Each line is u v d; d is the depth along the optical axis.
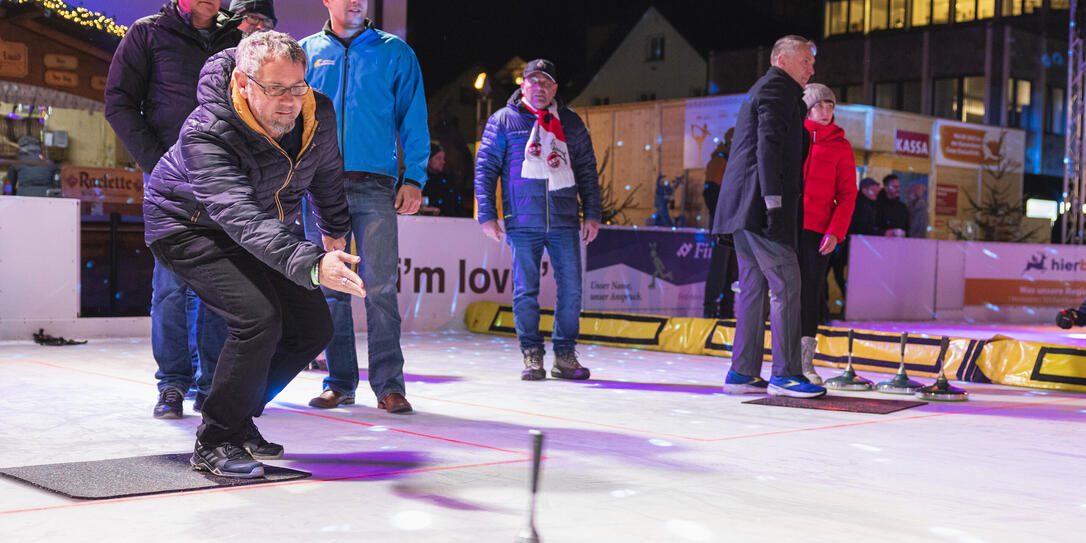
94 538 1.87
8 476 2.42
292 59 2.29
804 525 2.06
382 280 3.67
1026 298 11.88
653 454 2.86
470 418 3.53
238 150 2.36
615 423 3.46
